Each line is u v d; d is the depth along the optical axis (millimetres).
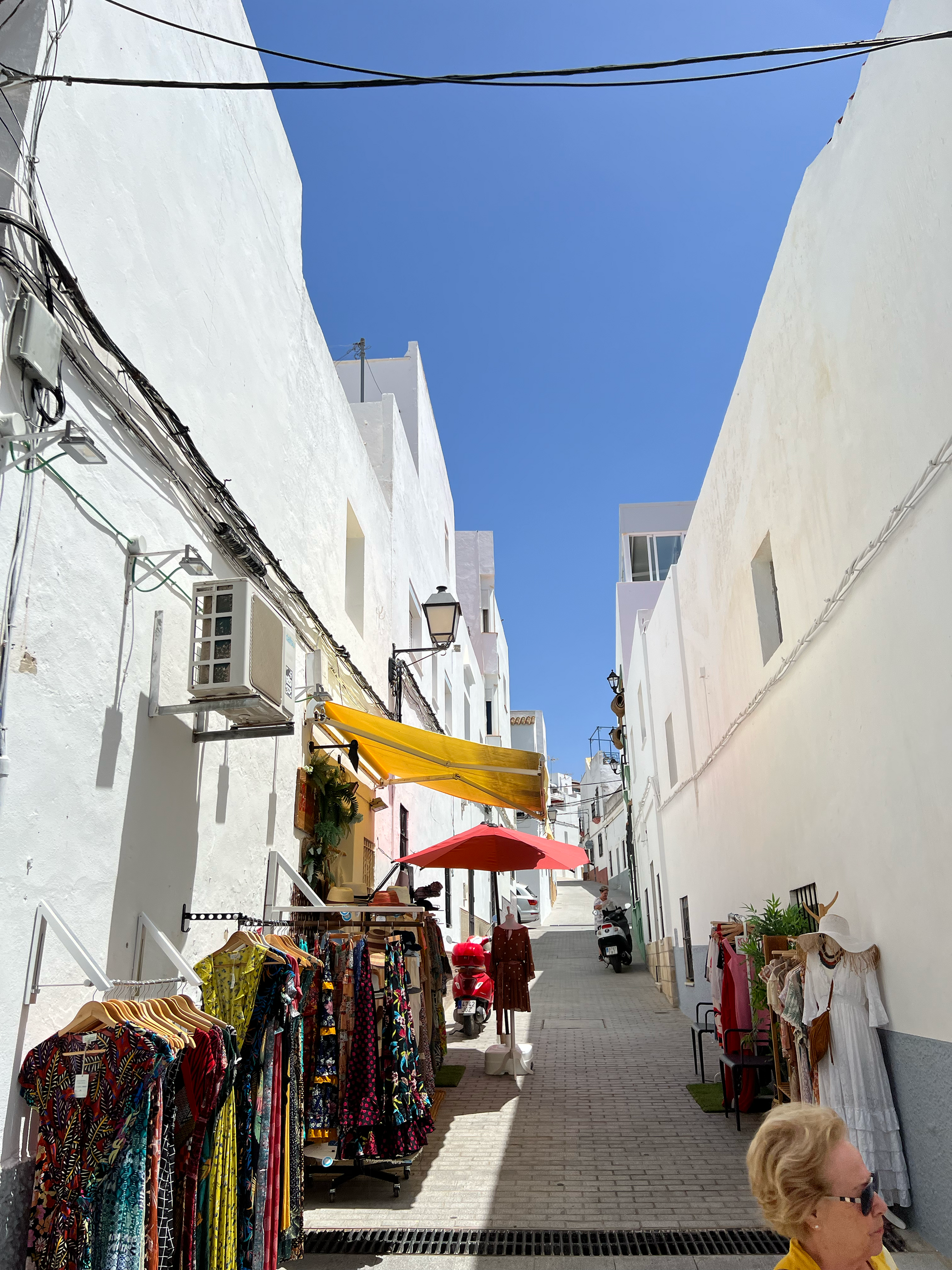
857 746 5508
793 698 6883
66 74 3877
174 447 4734
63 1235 2947
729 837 9531
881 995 5074
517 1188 5633
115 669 3988
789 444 6754
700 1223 4996
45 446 3365
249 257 6434
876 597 5152
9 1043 3055
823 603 6137
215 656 4328
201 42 5625
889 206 4828
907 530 4711
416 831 12594
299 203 7887
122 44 4488
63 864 3467
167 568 4566
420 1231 4945
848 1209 1921
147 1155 3082
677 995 13789
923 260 4434
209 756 5004
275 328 6984
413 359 15734
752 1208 5195
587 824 51938
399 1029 5434
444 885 14750
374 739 7422
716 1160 6121
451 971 8633
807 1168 1947
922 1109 4582
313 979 5176
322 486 8227
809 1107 2084
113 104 4363
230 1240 3658
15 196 3414
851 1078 4953
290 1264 4543
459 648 18516
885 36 4895
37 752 3334
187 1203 3404
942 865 4371
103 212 4199
